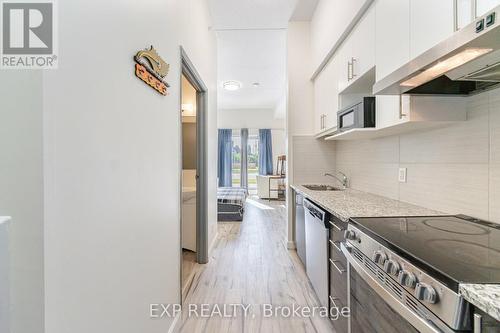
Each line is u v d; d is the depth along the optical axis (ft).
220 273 8.80
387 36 5.06
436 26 3.72
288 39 11.24
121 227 3.49
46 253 2.26
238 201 16.53
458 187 4.64
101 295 3.05
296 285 7.93
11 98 2.22
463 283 2.15
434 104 4.46
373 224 4.09
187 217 11.00
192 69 7.46
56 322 2.37
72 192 2.56
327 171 11.20
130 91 3.72
